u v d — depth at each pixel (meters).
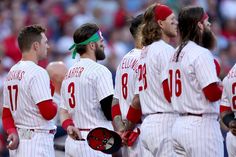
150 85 21.59
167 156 21.39
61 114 22.55
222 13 48.25
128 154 23.19
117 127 21.98
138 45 23.03
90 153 22.08
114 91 23.42
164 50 21.42
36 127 21.88
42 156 21.84
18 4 49.56
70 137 22.33
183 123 20.56
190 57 20.42
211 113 20.45
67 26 46.28
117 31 45.00
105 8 47.66
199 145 20.34
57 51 43.84
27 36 21.95
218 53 41.31
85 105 22.09
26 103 21.81
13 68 22.22
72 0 50.31
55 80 25.19
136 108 22.25
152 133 21.44
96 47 22.36
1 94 37.09
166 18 21.64
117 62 39.50
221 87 20.78
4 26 46.97
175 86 20.89
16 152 22.14
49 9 48.56
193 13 20.62
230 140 21.06
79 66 22.30
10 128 22.19
